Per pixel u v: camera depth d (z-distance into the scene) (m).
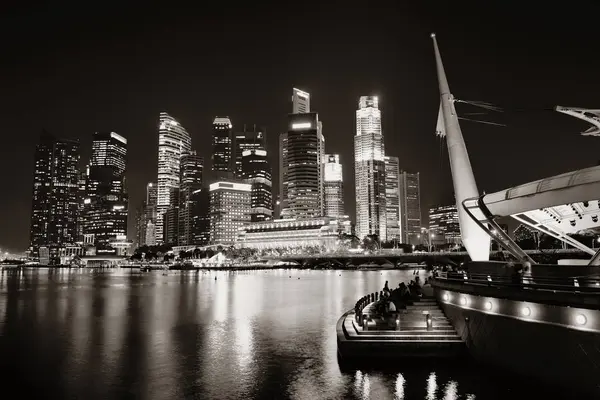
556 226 36.62
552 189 29.45
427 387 25.59
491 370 28.17
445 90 45.91
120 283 145.88
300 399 24.09
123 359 33.06
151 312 61.09
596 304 21.70
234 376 28.41
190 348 36.59
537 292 24.89
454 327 33.62
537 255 129.00
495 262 34.34
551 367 23.61
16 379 28.19
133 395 25.03
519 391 24.69
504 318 27.09
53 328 47.50
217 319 53.19
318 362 31.45
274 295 87.31
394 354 31.42
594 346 21.45
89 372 29.66
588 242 117.94
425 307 38.16
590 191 27.48
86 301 79.06
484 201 35.28
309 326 47.22
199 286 122.94
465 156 43.25
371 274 197.25
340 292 93.06
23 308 67.50
